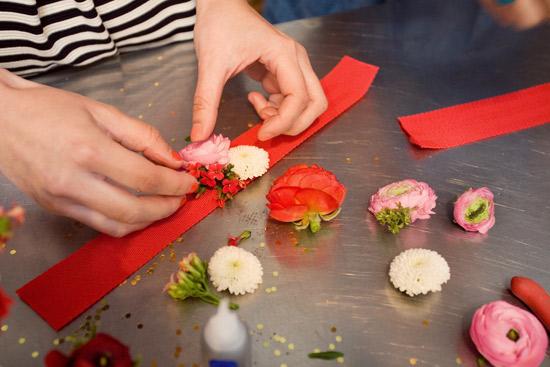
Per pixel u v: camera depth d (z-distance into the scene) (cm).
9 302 23
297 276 39
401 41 59
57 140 36
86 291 38
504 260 40
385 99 52
